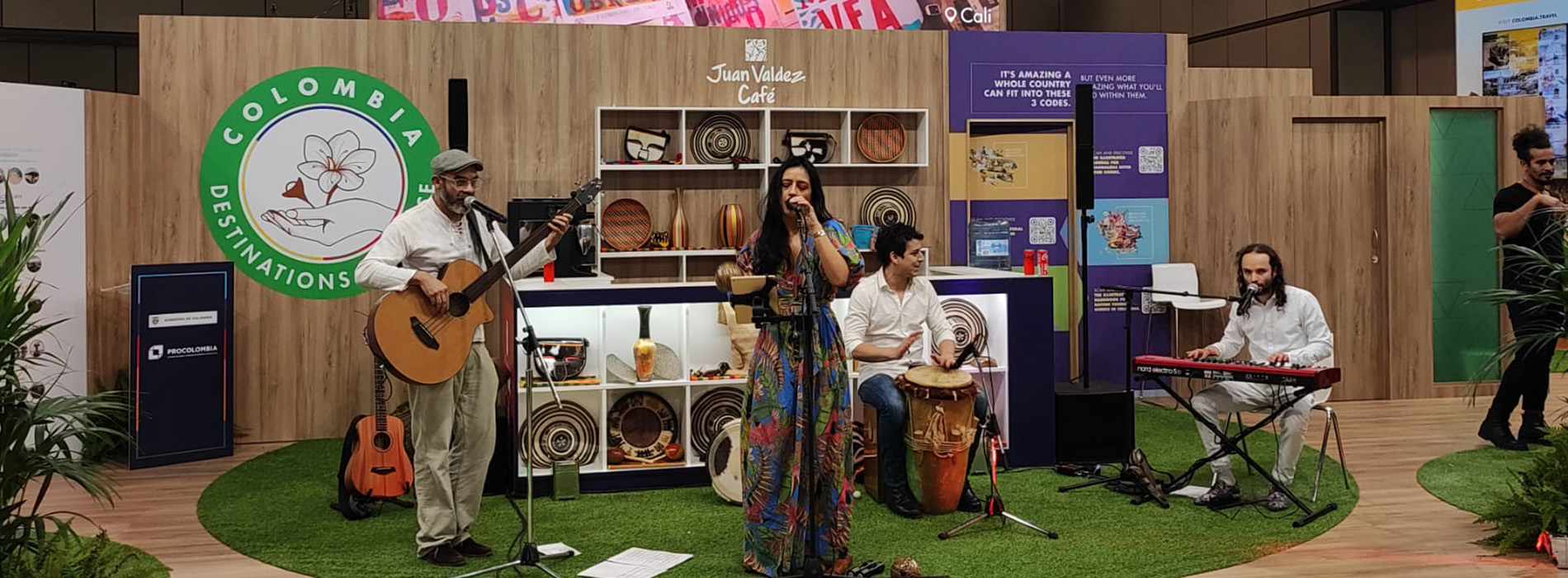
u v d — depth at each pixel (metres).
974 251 7.87
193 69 6.66
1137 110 7.96
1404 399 7.80
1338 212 7.71
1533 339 4.66
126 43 11.37
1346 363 7.76
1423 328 7.80
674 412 5.46
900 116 7.73
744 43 7.49
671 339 5.41
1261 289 5.05
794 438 3.82
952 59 7.76
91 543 3.64
